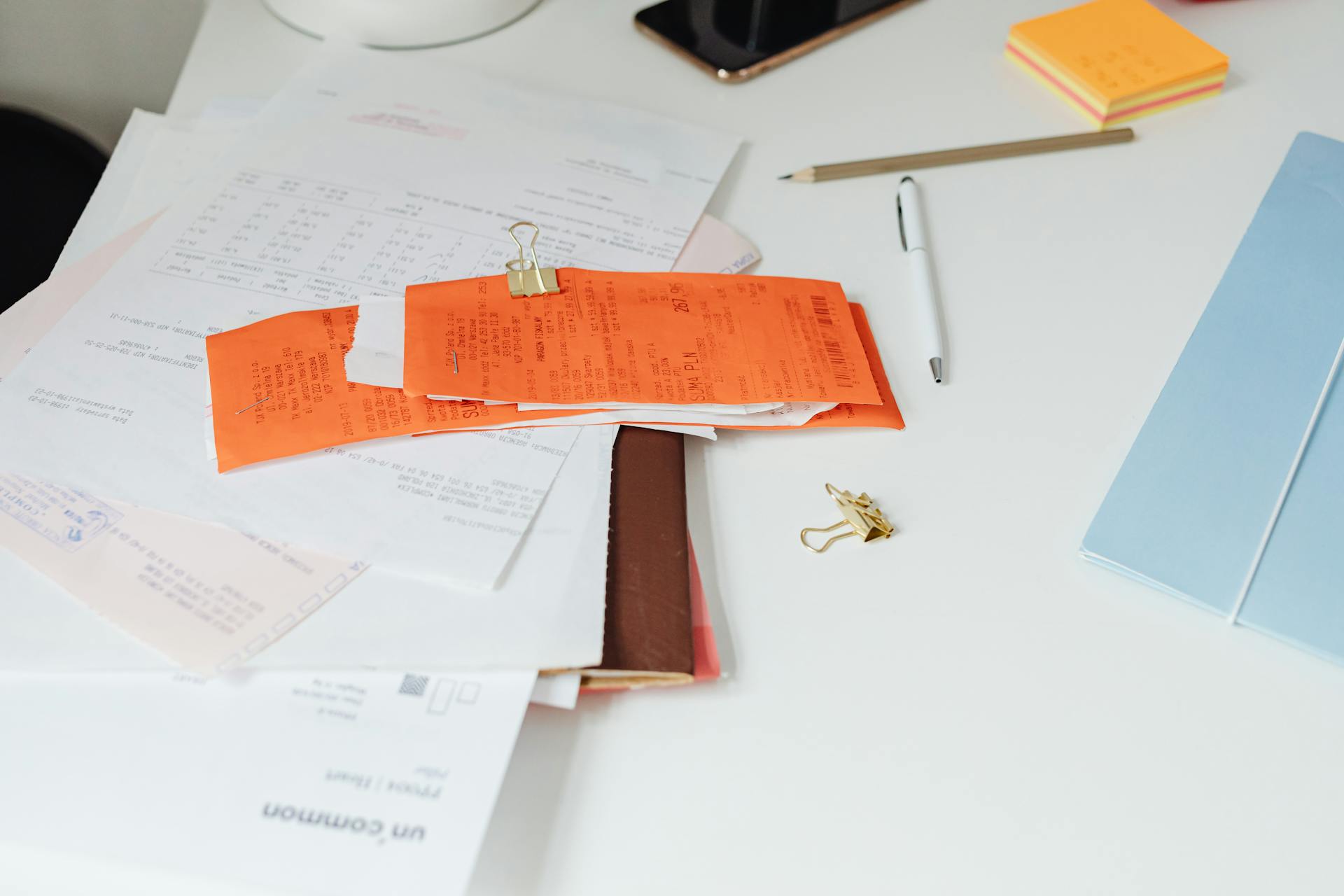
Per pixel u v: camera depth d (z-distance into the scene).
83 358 0.50
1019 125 0.69
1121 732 0.39
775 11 0.77
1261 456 0.48
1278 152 0.67
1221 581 0.43
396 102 0.67
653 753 0.38
